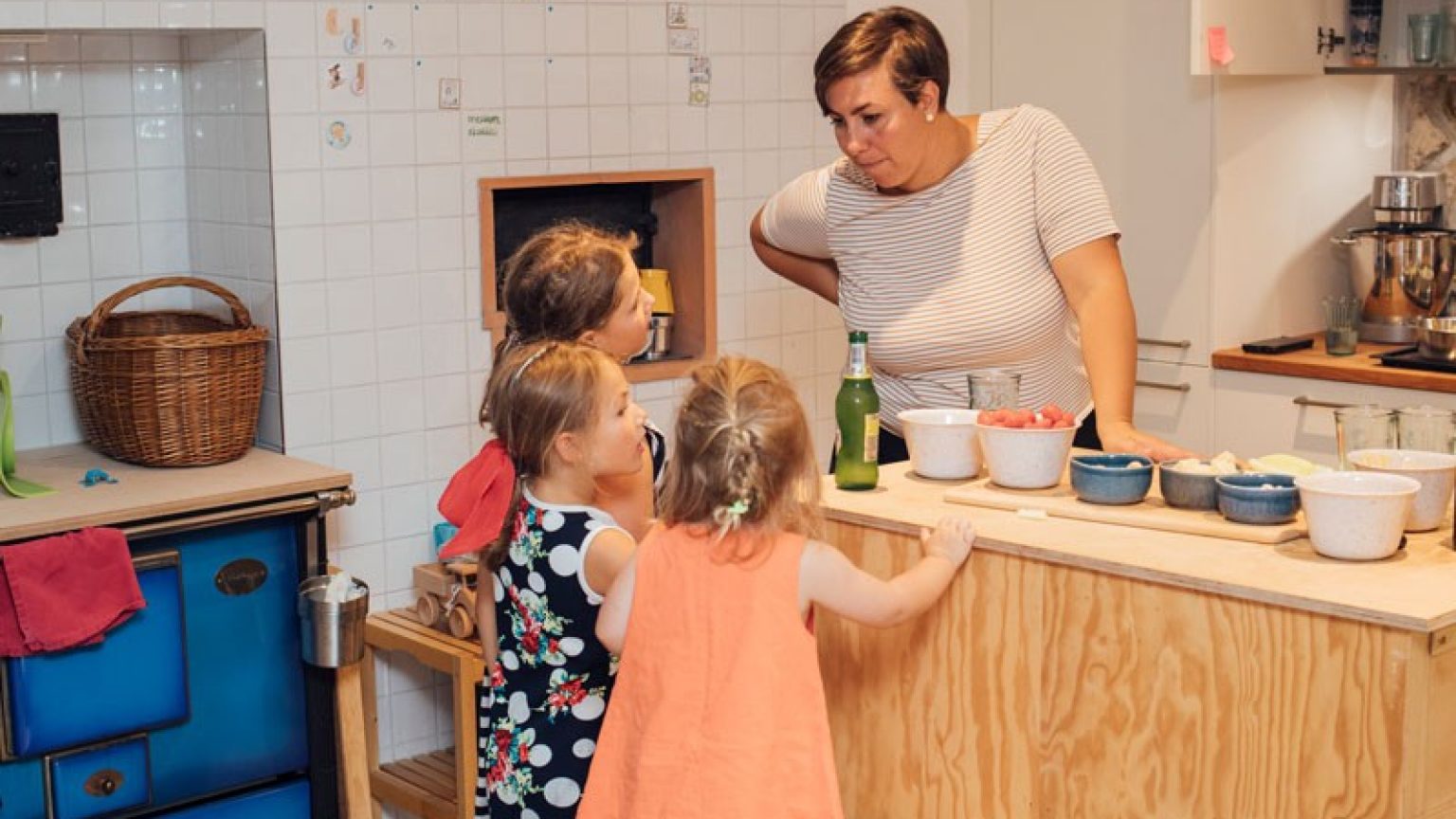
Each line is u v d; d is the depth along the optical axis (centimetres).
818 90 280
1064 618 210
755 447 213
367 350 372
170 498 316
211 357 337
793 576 212
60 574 299
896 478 255
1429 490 210
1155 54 428
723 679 210
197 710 325
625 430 242
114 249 375
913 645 229
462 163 381
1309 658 187
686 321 430
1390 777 181
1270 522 211
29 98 360
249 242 365
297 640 337
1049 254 288
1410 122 467
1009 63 460
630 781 213
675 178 414
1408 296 433
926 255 293
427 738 395
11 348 362
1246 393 425
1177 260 432
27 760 304
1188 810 200
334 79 361
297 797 342
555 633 243
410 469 382
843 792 243
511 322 262
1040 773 215
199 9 343
